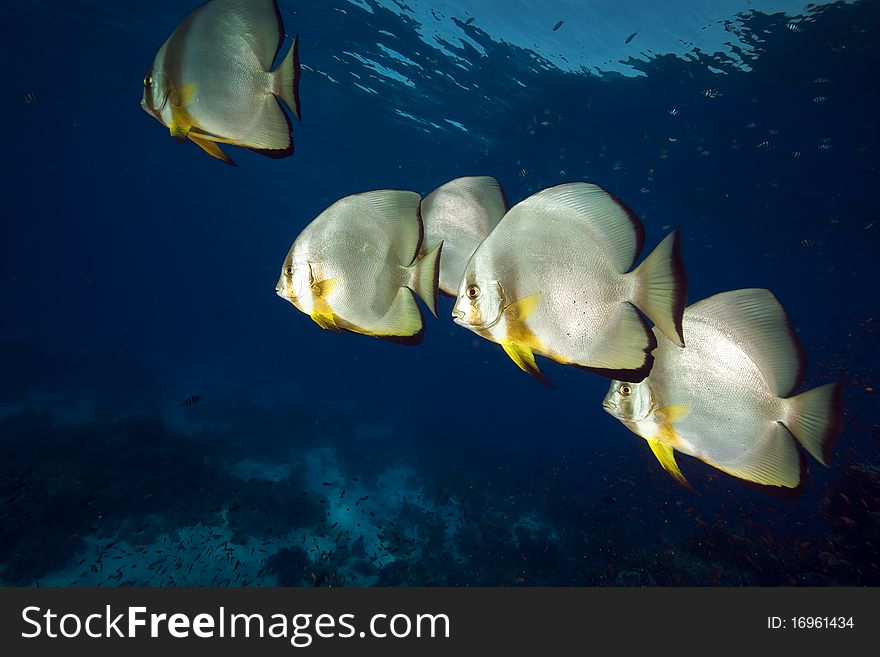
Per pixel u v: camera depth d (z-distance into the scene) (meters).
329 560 11.23
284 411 24.86
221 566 10.59
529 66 16.84
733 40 13.78
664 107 17.30
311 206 45.59
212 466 15.09
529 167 24.97
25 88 32.62
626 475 19.36
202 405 23.64
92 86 28.78
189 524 11.87
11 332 35.16
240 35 1.87
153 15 18.81
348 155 29.80
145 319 72.19
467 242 2.45
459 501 17.28
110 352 34.78
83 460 13.21
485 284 1.63
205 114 1.85
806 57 13.70
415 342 1.91
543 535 14.50
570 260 1.58
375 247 1.97
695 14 13.19
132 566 10.02
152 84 1.82
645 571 10.73
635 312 1.50
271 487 14.44
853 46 13.00
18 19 21.86
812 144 17.77
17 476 11.53
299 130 27.19
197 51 1.84
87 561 9.88
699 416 1.74
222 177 43.25
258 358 51.78
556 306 1.58
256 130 1.88
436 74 18.69
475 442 28.72
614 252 1.55
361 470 18.72
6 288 64.88
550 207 1.63
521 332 1.61
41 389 22.03
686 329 1.79
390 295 1.96
